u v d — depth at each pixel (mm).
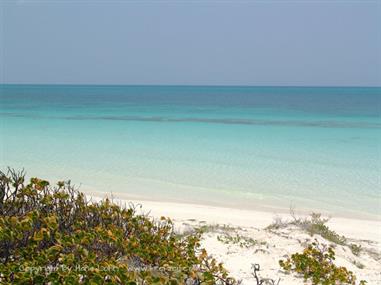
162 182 17438
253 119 48844
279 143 28703
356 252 9609
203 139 30578
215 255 7930
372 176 18781
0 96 116125
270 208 14156
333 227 12227
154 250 4742
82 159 22219
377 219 13227
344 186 17141
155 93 165250
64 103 83938
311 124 42656
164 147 26641
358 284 7504
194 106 77750
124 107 72625
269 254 8266
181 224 10695
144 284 4188
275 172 19406
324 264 7281
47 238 4359
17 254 4312
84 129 37188
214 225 10594
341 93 188125
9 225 4262
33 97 111875
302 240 9227
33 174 18469
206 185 17062
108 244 4758
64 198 5254
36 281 3717
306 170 19906
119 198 14719
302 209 14133
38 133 34031
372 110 67625
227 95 147375
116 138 31062
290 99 116625
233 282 5383
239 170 19781
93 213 5355
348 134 34156
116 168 20016
